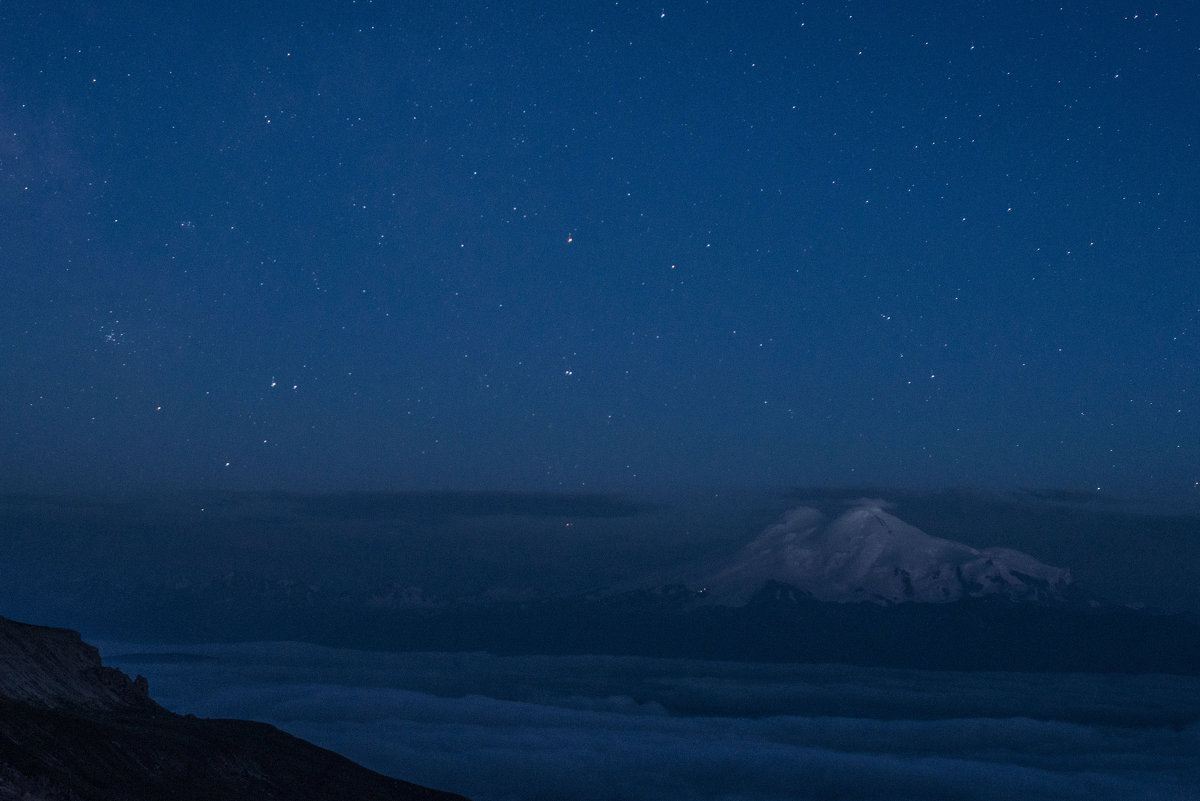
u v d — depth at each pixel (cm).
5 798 3762
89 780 4428
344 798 5991
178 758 5231
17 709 4703
